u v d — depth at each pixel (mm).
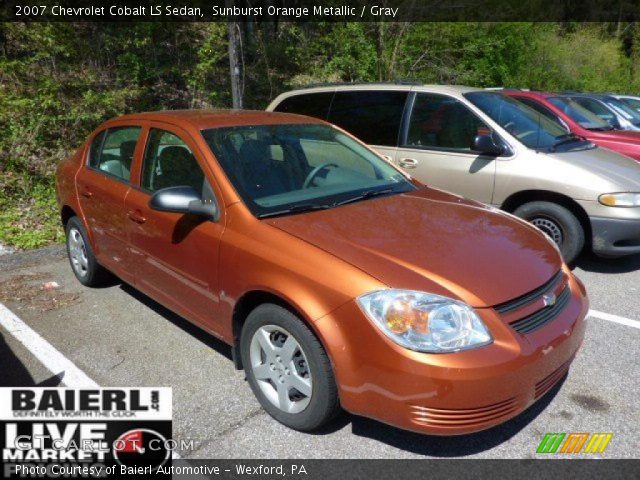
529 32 17094
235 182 3209
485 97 5703
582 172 4961
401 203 3453
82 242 4781
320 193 3426
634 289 4875
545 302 2736
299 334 2695
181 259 3385
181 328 4133
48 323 4227
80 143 8672
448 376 2344
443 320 2418
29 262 5570
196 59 11336
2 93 8391
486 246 2920
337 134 4133
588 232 5082
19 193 7270
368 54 13984
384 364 2422
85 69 9734
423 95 5812
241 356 3145
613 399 3184
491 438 2861
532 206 5168
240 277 2936
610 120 9758
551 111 7641
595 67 23141
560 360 2695
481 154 5348
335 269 2607
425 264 2658
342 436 2883
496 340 2461
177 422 3020
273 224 2980
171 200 3123
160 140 3762
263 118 3922
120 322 4234
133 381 3424
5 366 3604
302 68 13953
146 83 10883
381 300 2461
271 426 2971
